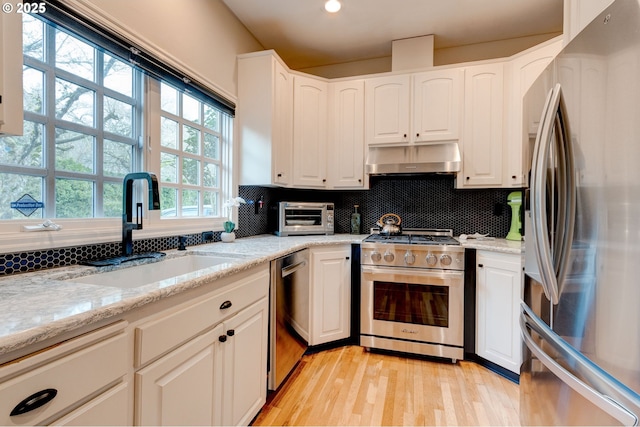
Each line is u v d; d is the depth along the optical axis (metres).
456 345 2.05
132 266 1.32
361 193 2.98
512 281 1.83
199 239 1.97
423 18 2.30
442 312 2.09
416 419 1.52
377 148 2.57
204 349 1.11
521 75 2.17
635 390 0.73
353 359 2.14
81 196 1.33
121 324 0.79
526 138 1.37
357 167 2.62
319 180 2.65
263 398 1.54
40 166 1.18
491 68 2.30
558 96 1.03
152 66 1.57
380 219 2.78
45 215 1.19
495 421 1.51
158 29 1.62
